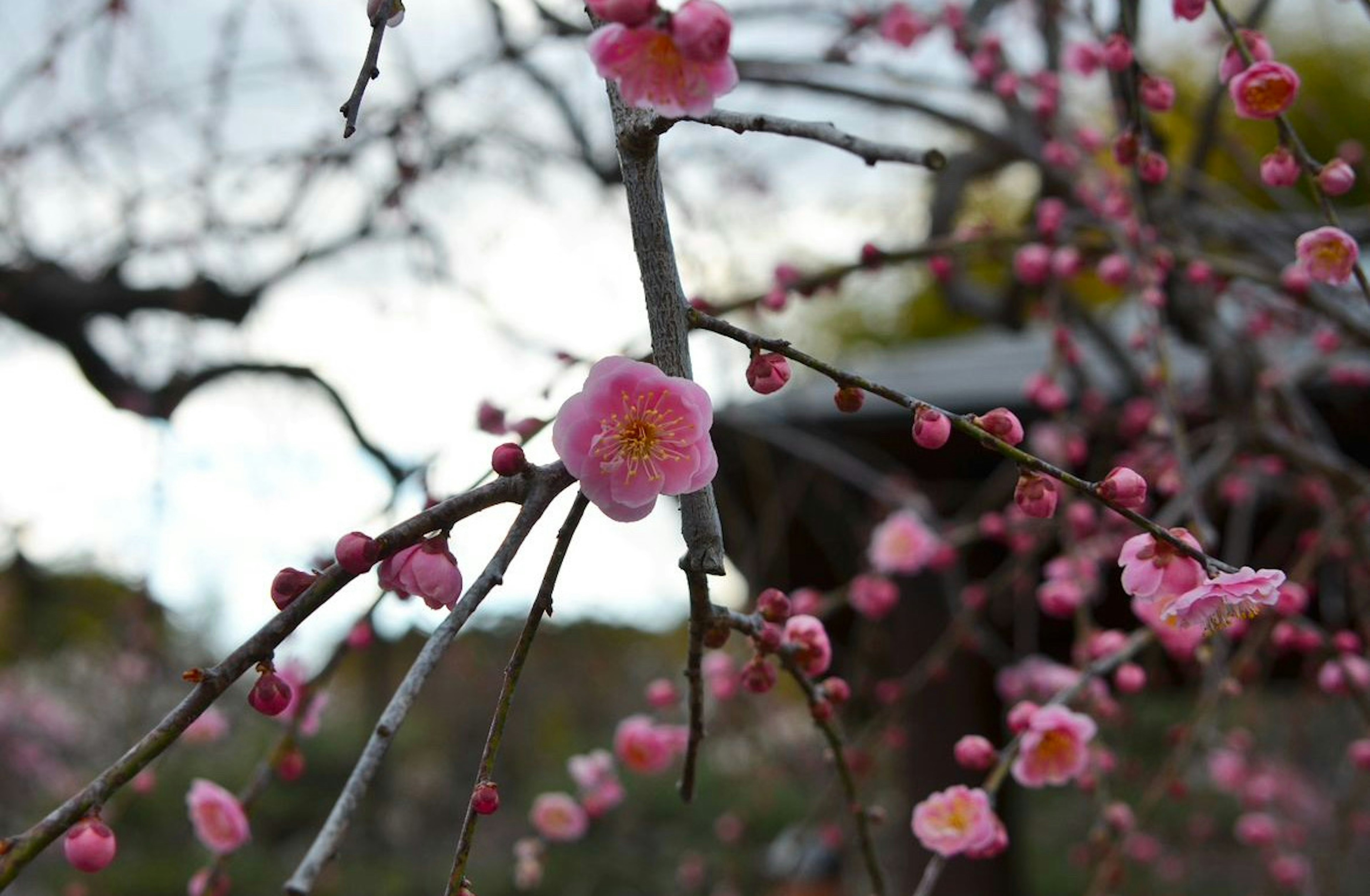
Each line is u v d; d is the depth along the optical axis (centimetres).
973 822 144
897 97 268
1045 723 150
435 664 84
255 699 87
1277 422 266
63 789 619
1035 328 391
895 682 253
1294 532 303
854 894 285
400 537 88
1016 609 293
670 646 698
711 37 86
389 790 635
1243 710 295
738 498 337
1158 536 102
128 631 286
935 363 353
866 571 314
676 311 99
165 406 280
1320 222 256
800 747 459
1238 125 371
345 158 259
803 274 225
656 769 205
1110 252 237
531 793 647
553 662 639
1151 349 212
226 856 152
